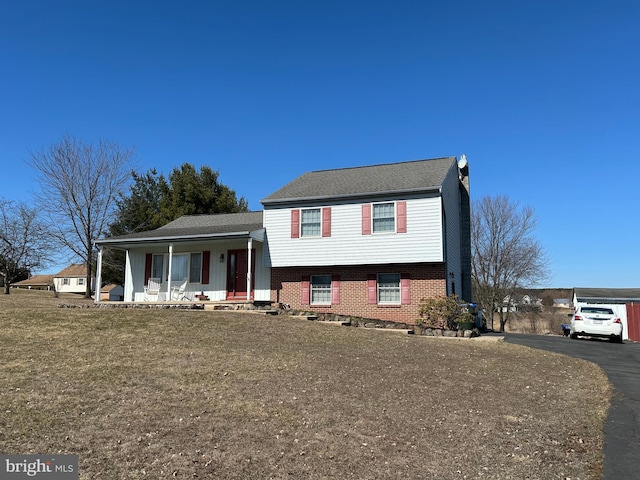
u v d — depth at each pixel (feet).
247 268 71.10
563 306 194.39
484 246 137.39
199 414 21.75
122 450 17.63
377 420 22.76
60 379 25.44
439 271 63.98
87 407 21.63
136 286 77.61
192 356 32.83
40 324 41.24
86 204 103.76
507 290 135.85
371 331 52.75
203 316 50.67
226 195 127.65
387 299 66.03
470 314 61.41
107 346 34.32
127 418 20.67
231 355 33.99
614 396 30.27
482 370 36.17
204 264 73.67
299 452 18.56
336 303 67.82
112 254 108.78
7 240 103.71
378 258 65.16
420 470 17.75
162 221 118.93
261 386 26.76
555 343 58.18
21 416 19.98
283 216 70.64
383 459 18.51
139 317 47.39
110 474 15.87
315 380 28.91
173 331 41.60
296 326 49.03
